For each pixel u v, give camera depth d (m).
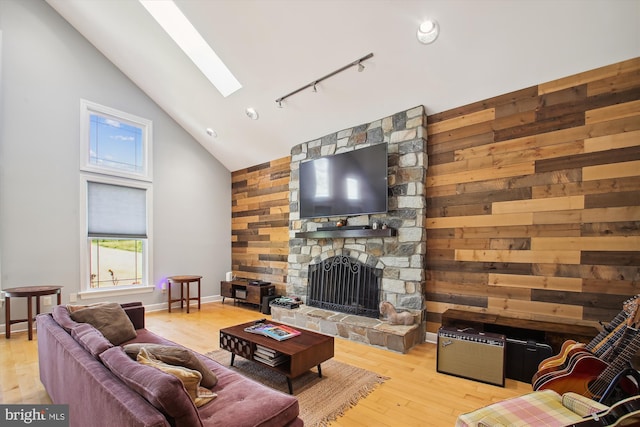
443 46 2.79
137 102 4.86
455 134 3.31
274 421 1.39
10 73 3.72
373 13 2.70
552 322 2.71
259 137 4.89
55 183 4.02
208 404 1.46
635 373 1.49
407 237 3.45
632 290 2.43
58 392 1.71
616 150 2.51
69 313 2.29
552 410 1.41
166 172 5.20
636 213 2.43
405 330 3.16
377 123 3.76
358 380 2.50
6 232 3.66
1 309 3.59
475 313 3.05
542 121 2.83
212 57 4.02
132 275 4.79
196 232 5.58
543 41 2.53
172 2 3.37
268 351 2.33
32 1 3.90
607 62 2.52
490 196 3.08
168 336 3.62
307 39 3.09
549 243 2.77
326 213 4.13
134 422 0.94
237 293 5.24
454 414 2.04
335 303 4.10
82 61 4.30
